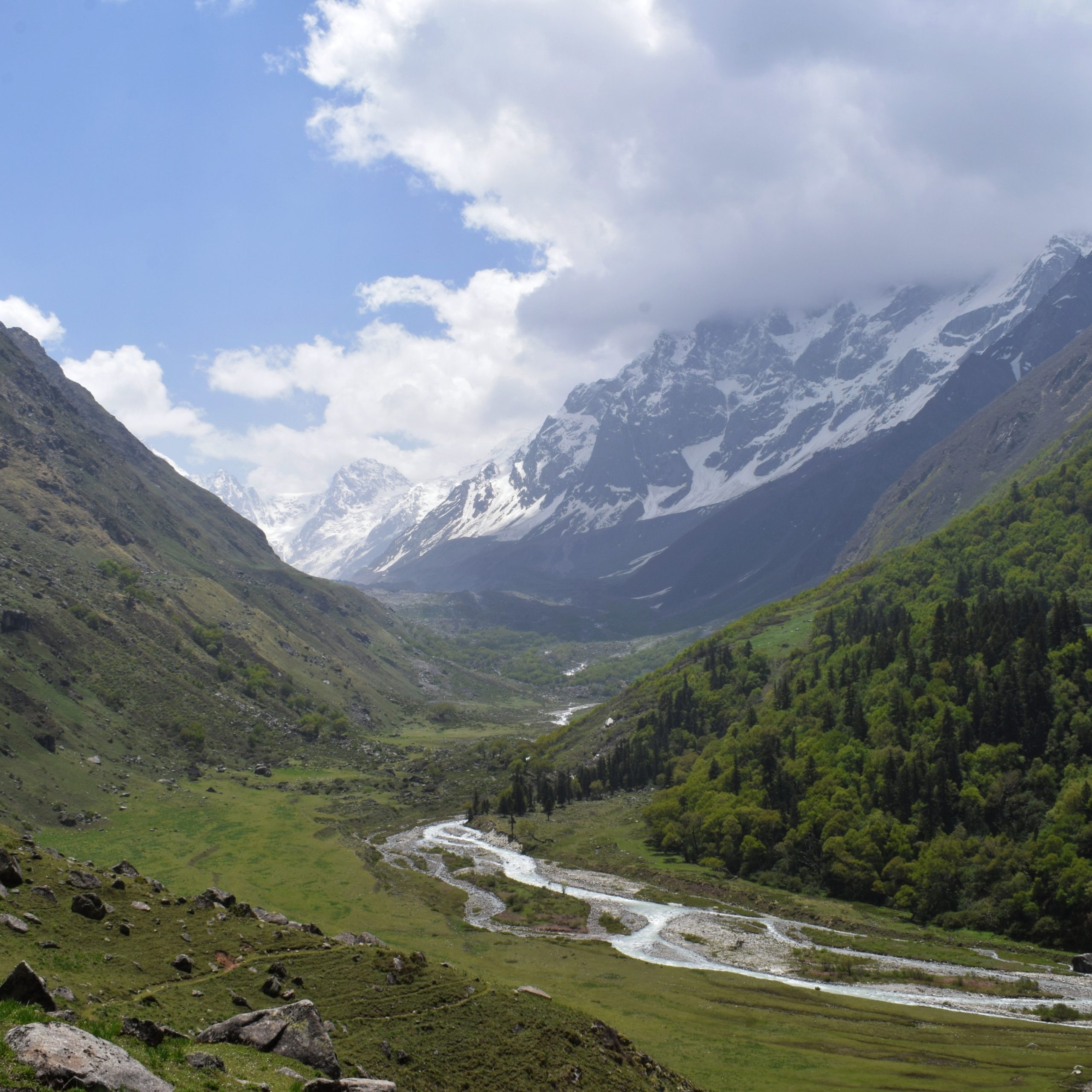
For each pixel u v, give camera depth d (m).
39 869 70.00
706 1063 78.06
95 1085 35.34
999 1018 98.06
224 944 67.94
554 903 155.12
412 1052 59.03
